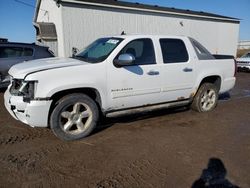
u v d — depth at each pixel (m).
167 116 5.84
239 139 4.50
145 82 4.86
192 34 19.70
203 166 3.48
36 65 4.30
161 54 5.11
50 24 14.59
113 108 4.67
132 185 3.01
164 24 17.67
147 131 4.84
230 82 6.53
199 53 5.82
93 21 14.29
